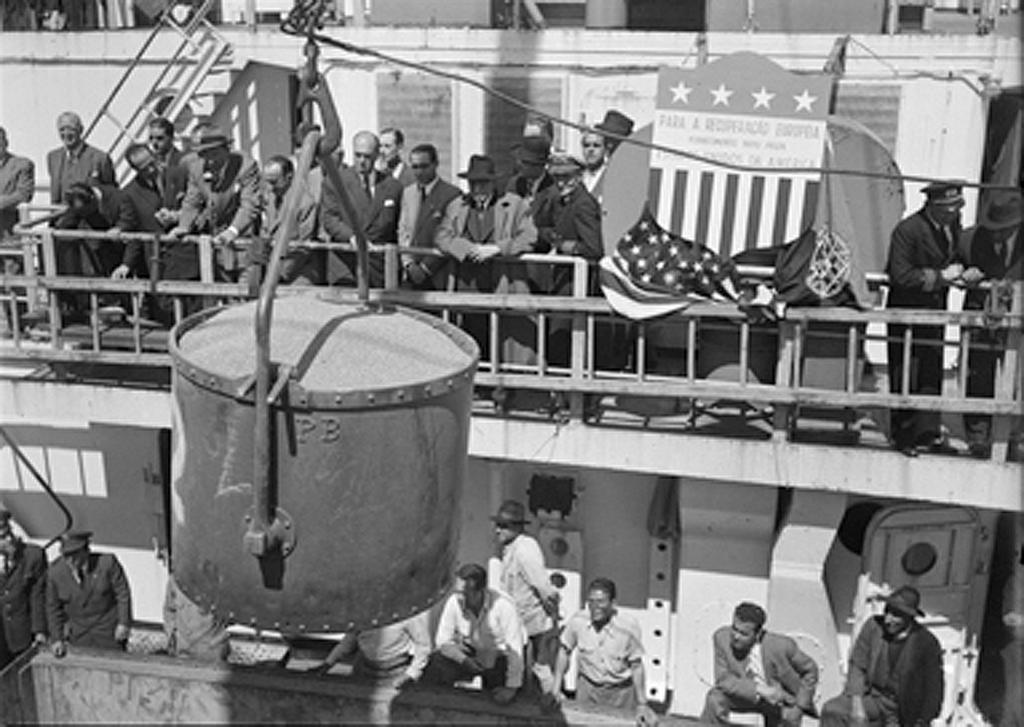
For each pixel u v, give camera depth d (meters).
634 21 11.37
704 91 7.97
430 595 4.99
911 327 7.79
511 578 8.97
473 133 10.31
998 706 9.61
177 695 8.22
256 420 4.44
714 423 8.78
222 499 4.66
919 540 9.22
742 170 7.89
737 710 8.40
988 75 9.39
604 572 9.96
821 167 7.87
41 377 9.68
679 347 9.69
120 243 9.76
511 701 7.94
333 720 8.05
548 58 10.08
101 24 11.91
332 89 10.45
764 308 7.86
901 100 9.55
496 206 8.48
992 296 7.56
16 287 9.99
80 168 10.03
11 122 11.14
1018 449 8.05
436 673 8.91
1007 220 7.69
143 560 11.07
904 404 7.84
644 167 8.10
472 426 8.80
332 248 8.70
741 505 8.93
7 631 9.58
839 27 9.58
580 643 8.42
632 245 8.10
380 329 5.27
